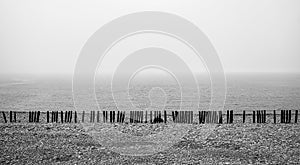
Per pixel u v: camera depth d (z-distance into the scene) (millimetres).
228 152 17078
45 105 38469
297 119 25750
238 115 27797
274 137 19938
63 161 15844
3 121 25297
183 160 15883
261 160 15859
